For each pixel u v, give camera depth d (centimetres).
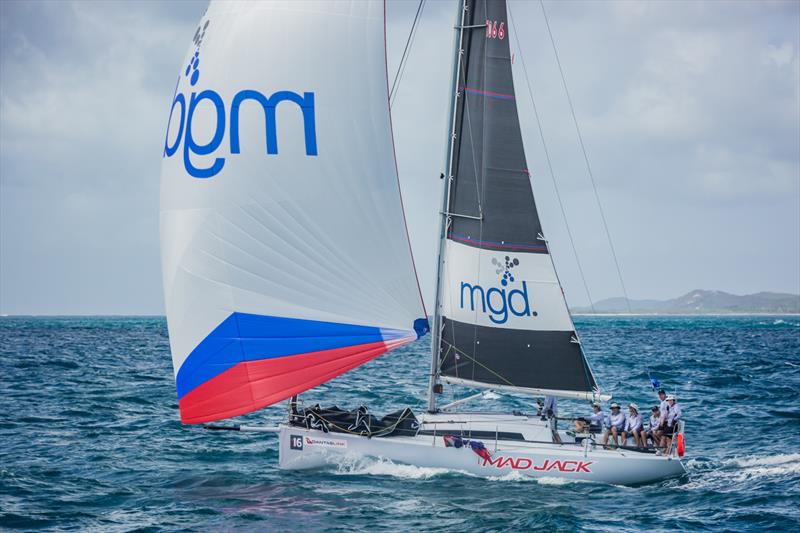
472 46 5622
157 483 5338
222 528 4356
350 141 5269
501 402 9688
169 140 5391
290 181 5162
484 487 5069
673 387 10962
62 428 7431
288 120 5184
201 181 5181
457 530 4334
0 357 16388
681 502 4856
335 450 5334
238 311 5106
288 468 5406
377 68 5347
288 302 5128
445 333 5603
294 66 5219
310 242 5172
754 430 7362
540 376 5584
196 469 5731
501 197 5616
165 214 5319
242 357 5094
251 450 6419
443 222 5575
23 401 9231
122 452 6331
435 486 5069
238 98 5184
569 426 5953
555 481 5212
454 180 5584
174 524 4438
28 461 5978
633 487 5194
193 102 5275
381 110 5353
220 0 5322
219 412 5122
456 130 5603
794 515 4588
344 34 5281
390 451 5275
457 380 5591
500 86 5622
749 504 4806
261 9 5241
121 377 12250
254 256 5125
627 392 10400
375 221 5275
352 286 5219
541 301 5612
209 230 5150
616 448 5375
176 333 5219
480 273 5591
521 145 5634
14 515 4597
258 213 5138
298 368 5112
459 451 5212
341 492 4953
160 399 9581
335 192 5222
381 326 5228
